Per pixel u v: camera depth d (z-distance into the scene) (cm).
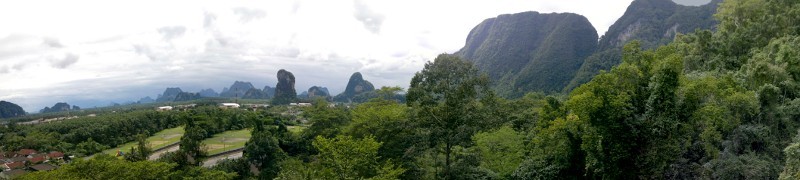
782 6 4050
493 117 2691
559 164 2531
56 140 7831
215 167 4612
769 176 1772
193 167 4103
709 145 1920
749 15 4262
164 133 9294
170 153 4741
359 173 2606
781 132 2072
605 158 2148
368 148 2411
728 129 1998
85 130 8075
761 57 2869
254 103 19450
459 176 2522
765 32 3844
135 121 9075
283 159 4594
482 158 2833
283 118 10144
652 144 2033
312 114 5450
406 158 2870
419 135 2709
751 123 2073
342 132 3819
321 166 3281
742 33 3944
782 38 3177
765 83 2255
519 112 4606
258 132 4828
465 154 2545
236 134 8838
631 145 2077
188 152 4450
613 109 2061
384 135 3119
